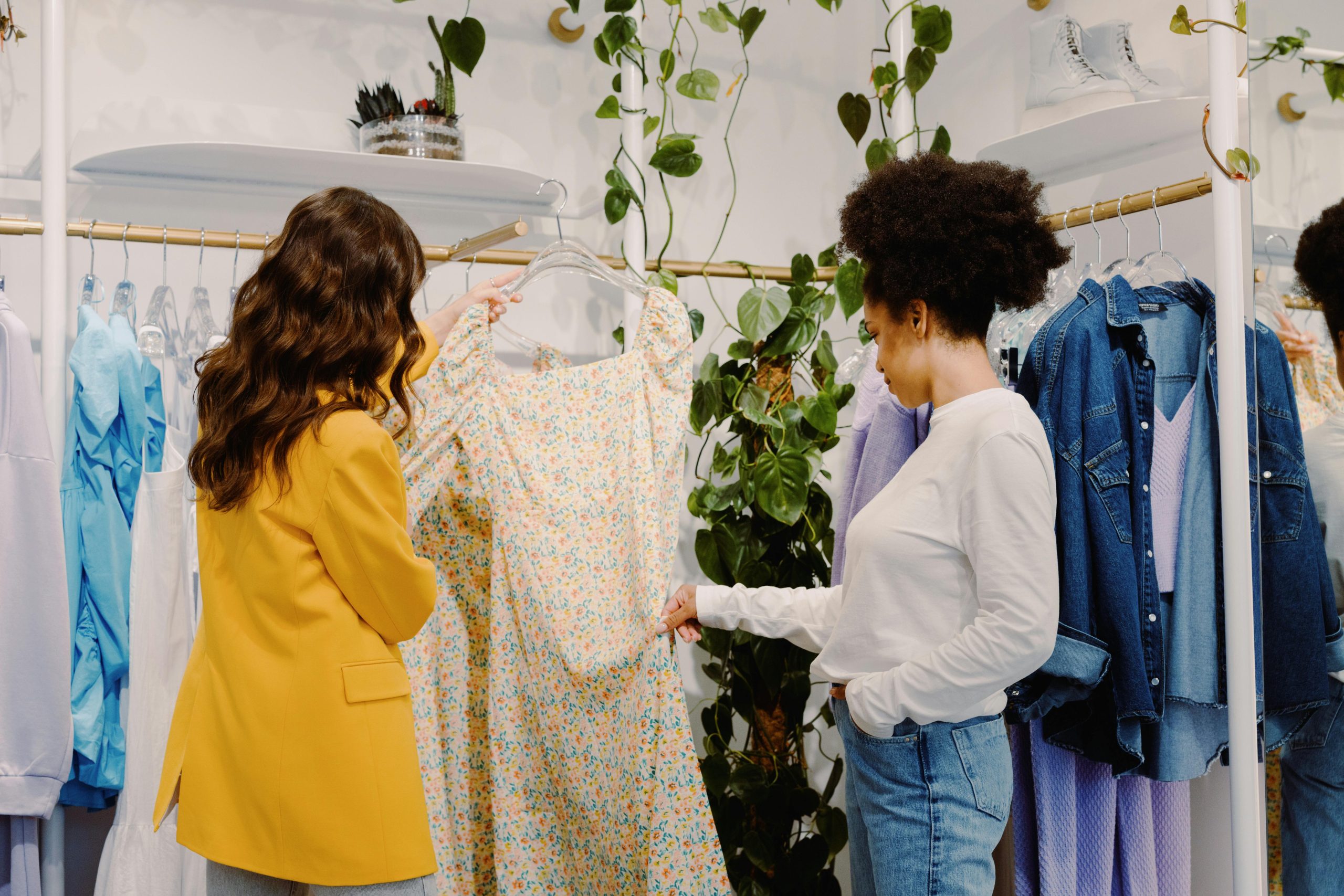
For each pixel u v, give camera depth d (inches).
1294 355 51.5
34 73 84.7
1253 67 53.5
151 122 85.9
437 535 72.4
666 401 70.0
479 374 69.7
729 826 89.7
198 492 55.9
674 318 70.2
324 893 51.4
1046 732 66.4
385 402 55.6
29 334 67.4
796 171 113.7
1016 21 97.7
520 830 68.7
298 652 52.1
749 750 98.7
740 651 93.0
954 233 52.9
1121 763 63.2
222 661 54.2
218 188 86.9
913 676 50.3
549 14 102.7
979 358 54.7
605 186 104.3
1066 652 62.2
